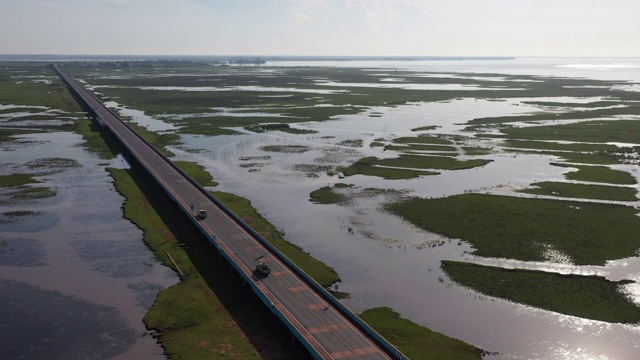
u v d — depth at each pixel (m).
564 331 54.88
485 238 79.56
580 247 76.31
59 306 57.94
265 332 53.06
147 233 79.00
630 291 63.62
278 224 84.69
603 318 57.50
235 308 57.75
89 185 104.38
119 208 91.06
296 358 48.59
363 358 46.22
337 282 64.81
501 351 51.06
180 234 78.94
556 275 67.69
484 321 56.56
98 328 53.59
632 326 55.94
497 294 62.56
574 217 88.56
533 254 73.94
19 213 87.38
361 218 87.94
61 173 112.88
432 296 61.81
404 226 84.56
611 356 50.59
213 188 103.94
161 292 60.97
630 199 98.62
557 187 106.38
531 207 93.56
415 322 56.06
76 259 70.25
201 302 58.78
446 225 84.81
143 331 53.16
